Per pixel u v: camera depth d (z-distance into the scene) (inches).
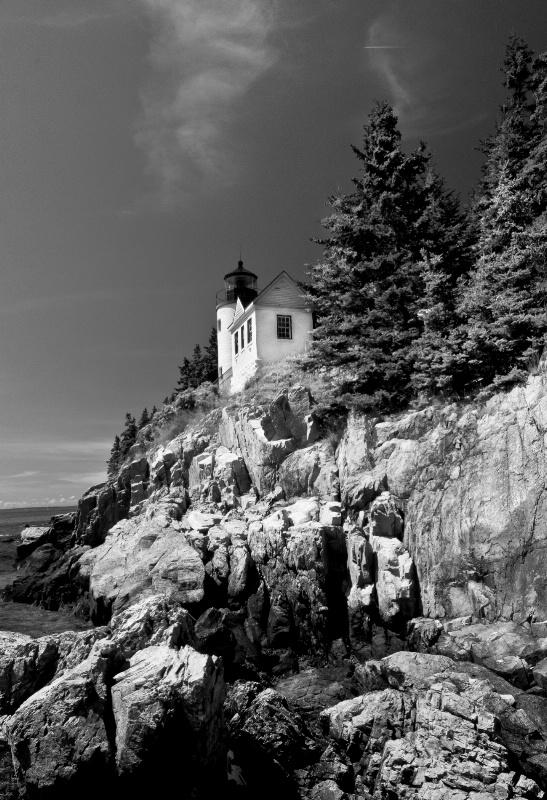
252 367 1400.1
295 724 471.8
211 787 412.2
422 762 401.7
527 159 925.2
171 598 761.0
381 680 527.8
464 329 789.9
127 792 371.6
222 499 952.9
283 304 1448.1
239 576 757.9
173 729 382.9
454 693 438.0
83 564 986.1
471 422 687.7
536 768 386.0
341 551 713.0
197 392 1609.3
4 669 444.5
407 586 631.8
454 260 977.5
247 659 663.8
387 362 867.4
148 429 1626.5
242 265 2025.1
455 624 589.0
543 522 579.2
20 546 1382.9
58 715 378.3
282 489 881.5
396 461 728.3
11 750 380.5
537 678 473.4
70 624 877.8
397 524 692.1
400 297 911.7
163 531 918.4
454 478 665.0
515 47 1013.2
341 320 966.4
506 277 787.4
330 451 850.8
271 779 434.0
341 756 449.1
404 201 969.5
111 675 426.0
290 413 935.7
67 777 356.5
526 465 612.4
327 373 1003.3
